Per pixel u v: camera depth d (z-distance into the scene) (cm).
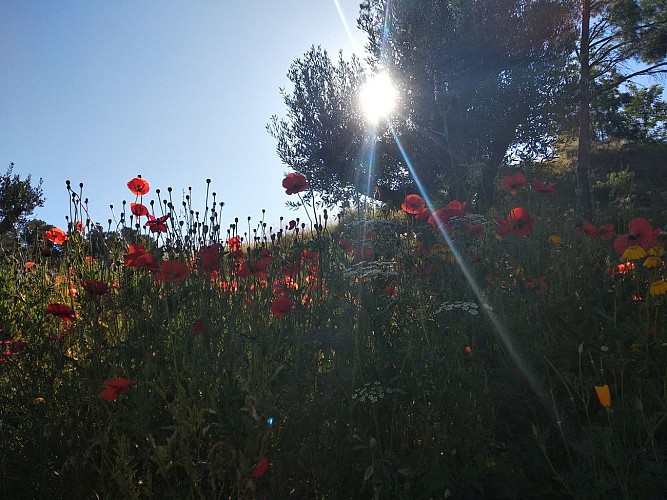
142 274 291
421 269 308
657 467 196
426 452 217
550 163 1430
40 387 248
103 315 281
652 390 218
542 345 258
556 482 215
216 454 196
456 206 321
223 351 249
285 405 232
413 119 1406
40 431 232
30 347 265
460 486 211
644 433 220
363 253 293
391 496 209
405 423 228
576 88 1340
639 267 304
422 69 1406
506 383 248
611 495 201
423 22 1430
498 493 213
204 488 216
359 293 257
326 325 265
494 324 267
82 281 273
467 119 1364
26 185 1716
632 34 1652
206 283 288
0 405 245
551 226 386
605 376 245
